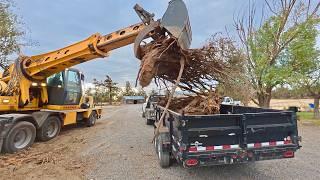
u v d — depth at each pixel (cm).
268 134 448
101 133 1055
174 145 488
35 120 784
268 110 538
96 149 745
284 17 1320
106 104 5594
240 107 677
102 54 793
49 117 876
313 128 1204
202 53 615
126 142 852
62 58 822
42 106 953
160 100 816
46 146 778
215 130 427
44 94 941
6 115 713
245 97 734
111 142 852
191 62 629
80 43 799
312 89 1625
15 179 488
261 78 1303
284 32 1332
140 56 649
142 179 491
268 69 1309
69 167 565
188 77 679
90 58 832
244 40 1367
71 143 830
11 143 671
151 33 621
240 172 522
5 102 793
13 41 1617
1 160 611
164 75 682
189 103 680
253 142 442
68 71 1060
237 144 438
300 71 1413
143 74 580
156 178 495
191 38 624
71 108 1091
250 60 1297
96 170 546
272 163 582
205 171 533
